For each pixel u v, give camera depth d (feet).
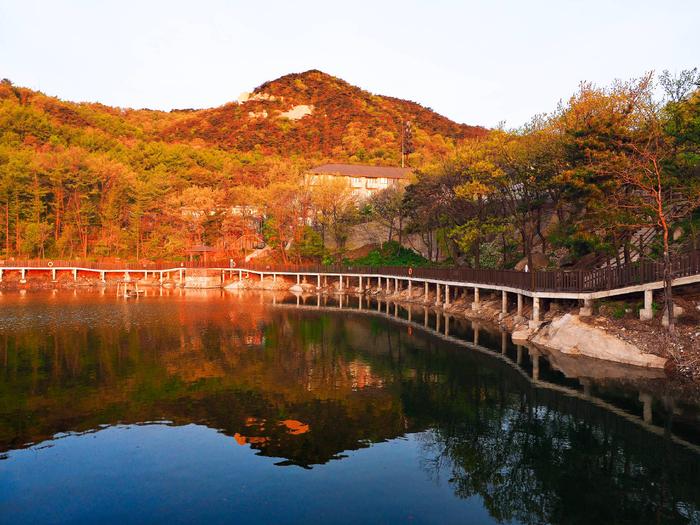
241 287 252.21
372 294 216.54
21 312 150.71
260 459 47.34
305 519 36.60
